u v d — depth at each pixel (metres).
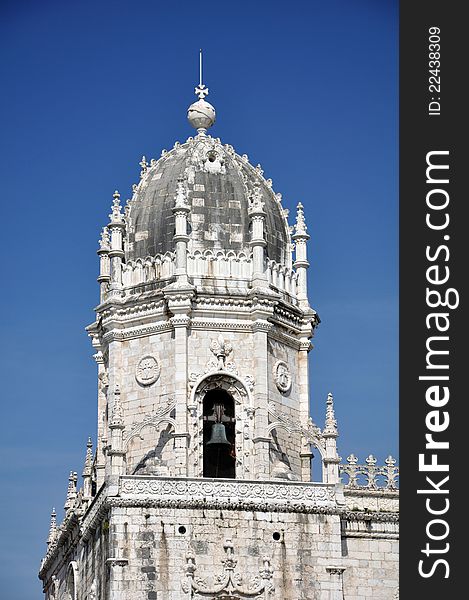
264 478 92.25
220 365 93.62
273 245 98.06
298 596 90.38
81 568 98.44
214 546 89.94
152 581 88.94
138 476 90.25
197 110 101.69
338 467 93.12
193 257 95.50
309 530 91.44
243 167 100.06
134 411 94.50
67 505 108.44
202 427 93.31
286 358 96.56
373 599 94.31
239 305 94.75
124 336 95.81
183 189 95.88
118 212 97.62
